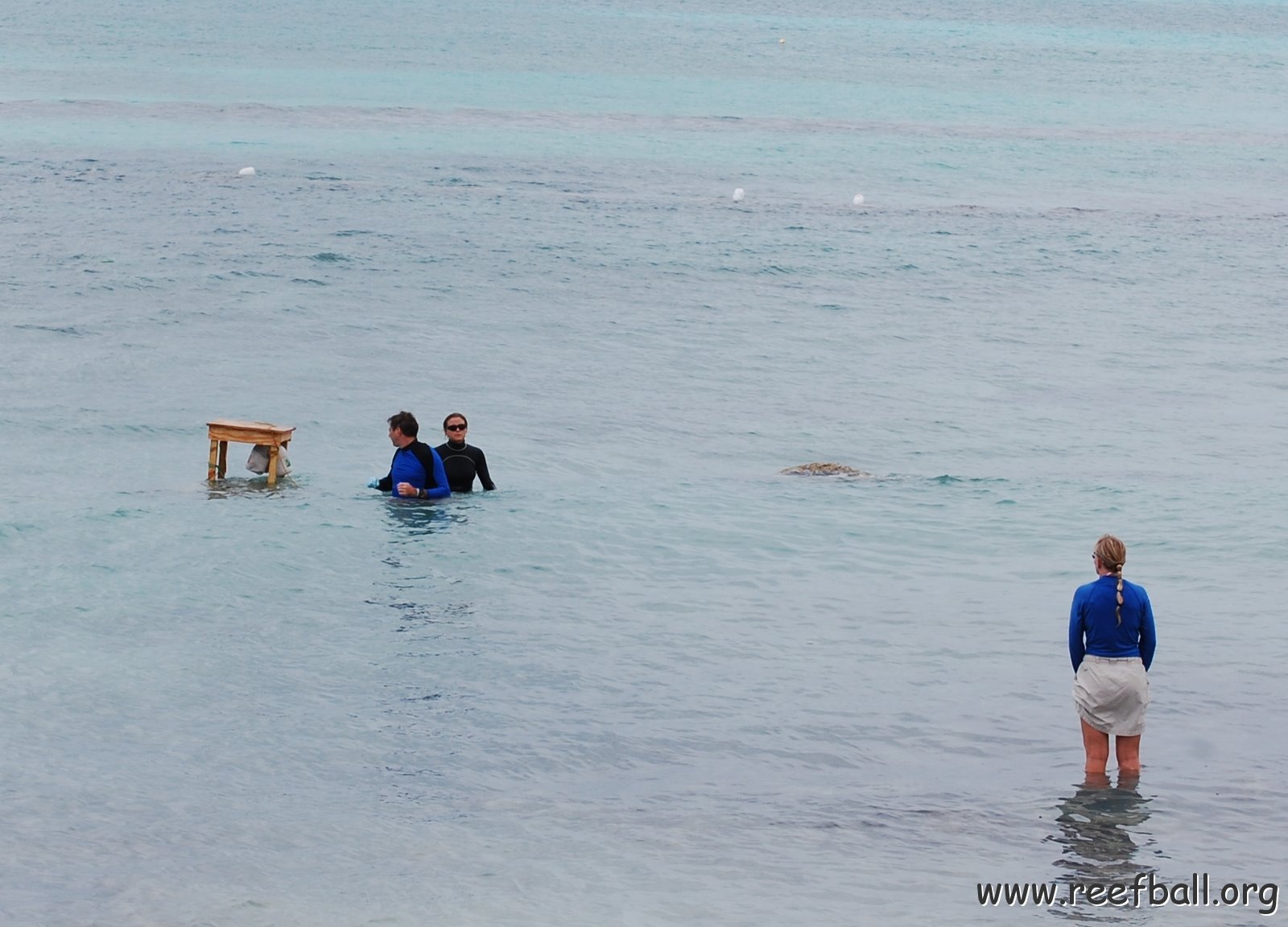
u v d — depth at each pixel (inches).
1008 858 653.9
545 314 2466.8
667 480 1476.4
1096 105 7194.9
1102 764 741.9
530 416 1787.6
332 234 3102.9
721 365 2148.1
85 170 3878.0
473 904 609.6
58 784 725.3
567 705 845.2
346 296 2529.5
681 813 705.0
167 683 868.0
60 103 5506.9
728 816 701.9
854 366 2171.5
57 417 1680.6
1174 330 2519.7
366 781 739.4
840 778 749.3
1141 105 7293.3
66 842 661.9
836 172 4530.0
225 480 1400.1
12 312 2281.0
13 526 1205.1
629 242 3174.2
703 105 6422.2
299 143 4650.6
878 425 1814.7
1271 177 4800.7
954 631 987.3
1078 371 2185.0
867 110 6471.5
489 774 750.5
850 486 1460.4
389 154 4478.3
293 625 978.1
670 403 1899.6
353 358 2084.2
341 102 5925.2
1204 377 2167.8
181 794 717.9
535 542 1198.3
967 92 7623.0
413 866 645.3
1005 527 1290.6
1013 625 1001.5
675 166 4495.6
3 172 3759.8
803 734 805.2
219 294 2493.8
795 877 635.5
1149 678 890.1
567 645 948.6
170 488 1363.2
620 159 4603.8
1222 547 1218.0
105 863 642.8
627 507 1333.7
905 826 690.8
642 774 753.0
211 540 1179.9
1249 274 3102.9
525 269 2844.5
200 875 631.8
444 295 2588.6
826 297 2721.5
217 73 7037.4
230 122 5147.6
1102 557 738.2
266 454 1391.5
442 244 3051.2
